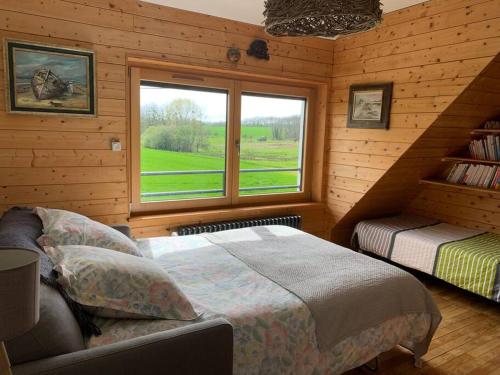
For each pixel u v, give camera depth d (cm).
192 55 315
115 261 151
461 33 274
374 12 165
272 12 173
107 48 279
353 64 366
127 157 302
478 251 307
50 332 113
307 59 373
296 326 165
